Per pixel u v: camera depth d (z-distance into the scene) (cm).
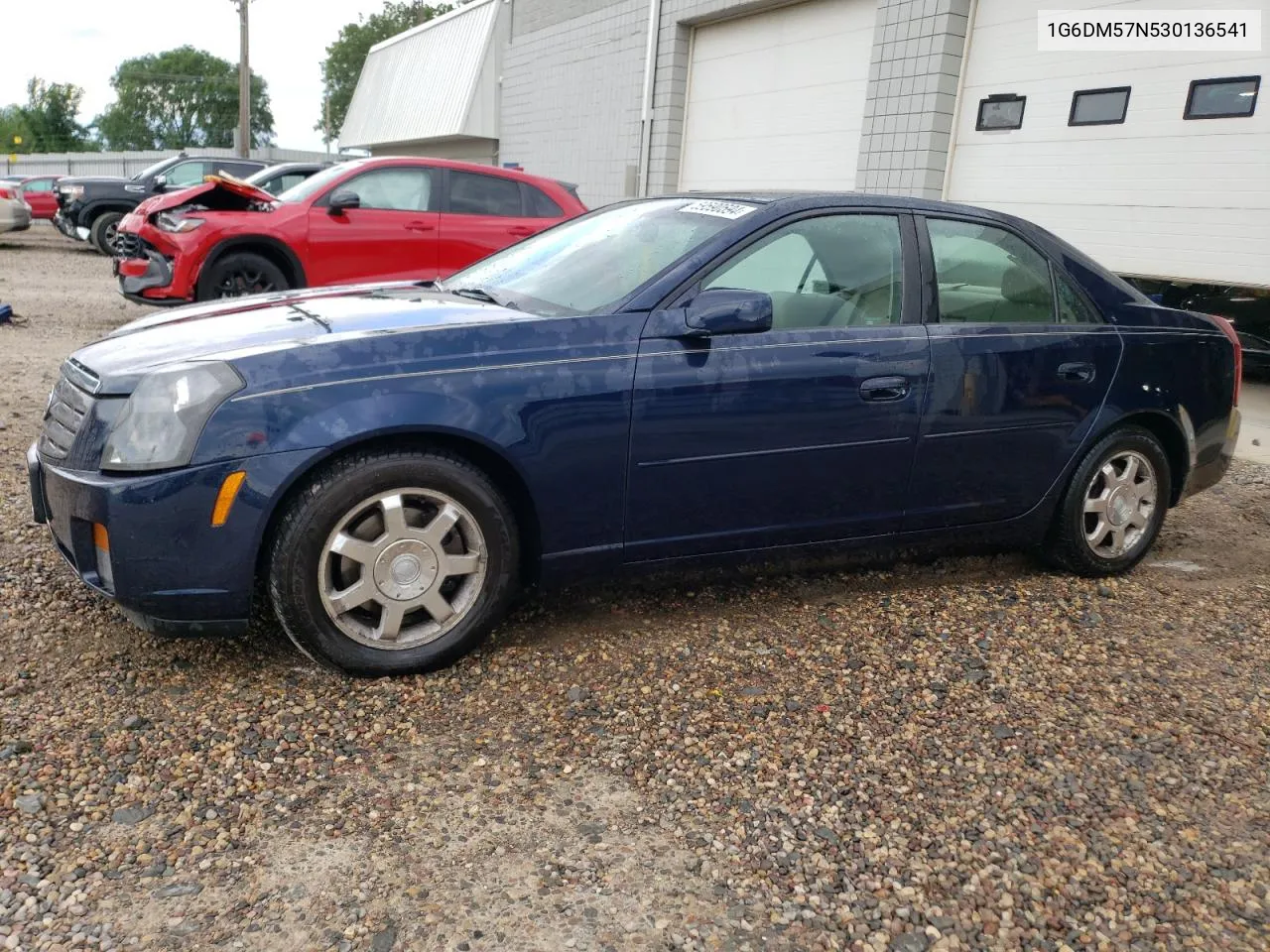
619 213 402
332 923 201
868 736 283
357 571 291
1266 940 211
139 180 1750
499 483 312
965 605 383
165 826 228
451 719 280
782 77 1189
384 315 320
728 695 302
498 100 2048
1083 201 866
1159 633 366
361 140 2688
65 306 1105
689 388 317
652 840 233
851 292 353
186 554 269
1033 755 278
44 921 197
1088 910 218
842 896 218
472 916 205
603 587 380
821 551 363
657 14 1373
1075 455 396
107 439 272
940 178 984
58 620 323
